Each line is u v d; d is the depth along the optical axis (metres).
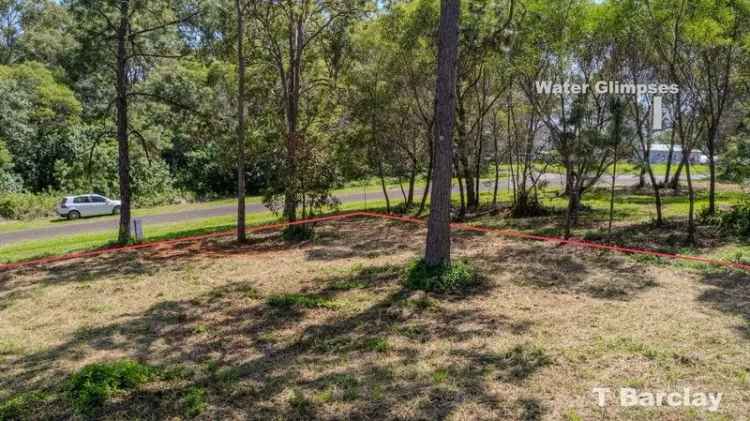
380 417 5.13
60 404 5.69
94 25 15.56
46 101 31.19
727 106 16.41
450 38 9.52
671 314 7.86
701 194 24.78
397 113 20.44
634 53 14.55
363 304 8.91
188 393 5.80
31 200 28.78
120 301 10.08
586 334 7.14
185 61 17.72
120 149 16.53
